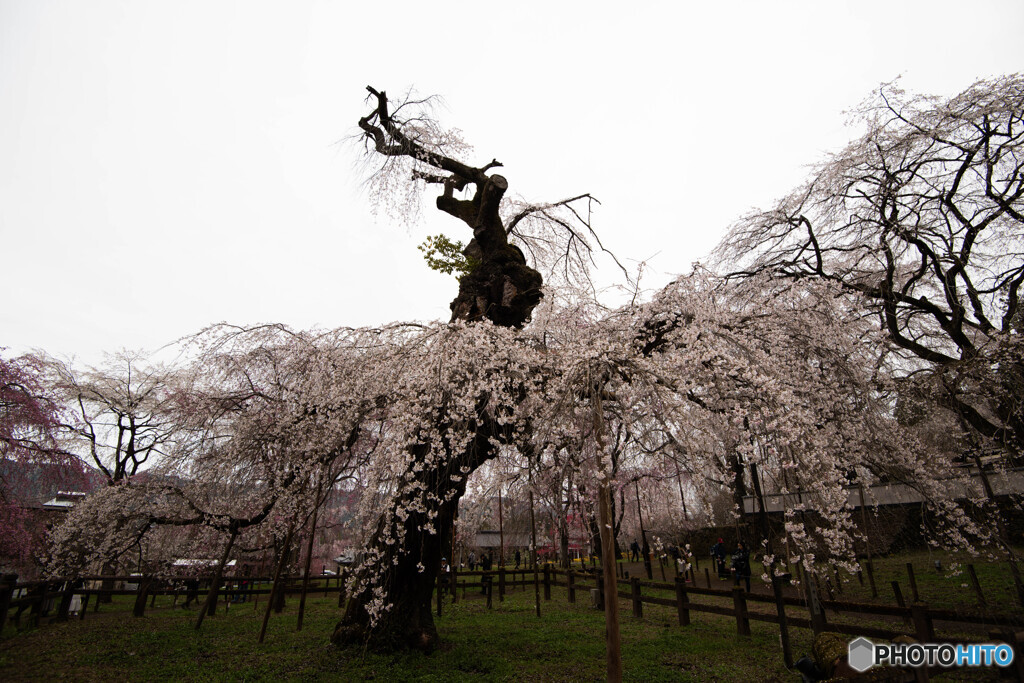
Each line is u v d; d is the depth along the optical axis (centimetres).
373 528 687
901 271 1070
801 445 518
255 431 809
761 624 841
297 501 830
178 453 868
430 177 1005
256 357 845
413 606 696
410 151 937
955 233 927
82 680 577
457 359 657
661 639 732
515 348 688
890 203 944
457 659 639
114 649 712
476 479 747
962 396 858
